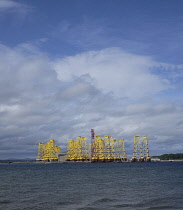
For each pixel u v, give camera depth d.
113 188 52.59
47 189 52.09
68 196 42.50
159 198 39.47
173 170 122.25
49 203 36.47
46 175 95.31
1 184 62.50
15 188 54.22
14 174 103.31
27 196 43.06
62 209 32.34
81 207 33.38
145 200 37.78
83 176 87.94
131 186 55.88
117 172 110.25
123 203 35.69
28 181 70.38
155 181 66.69
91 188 52.97
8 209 32.81
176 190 48.53
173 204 34.72
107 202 36.62
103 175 92.12
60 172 115.62
